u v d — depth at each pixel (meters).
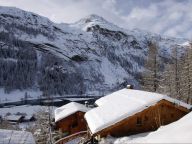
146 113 26.19
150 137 10.27
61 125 41.28
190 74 46.44
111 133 24.80
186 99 47.19
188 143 7.84
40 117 35.16
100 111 28.44
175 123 12.55
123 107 26.95
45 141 33.53
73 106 43.84
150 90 51.53
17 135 15.95
